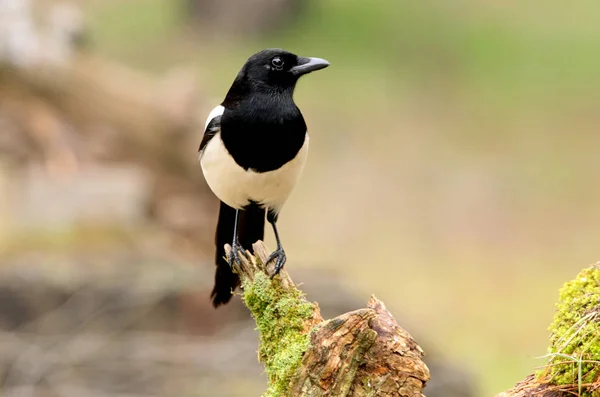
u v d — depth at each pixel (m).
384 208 21.47
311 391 5.15
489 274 18.72
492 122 25.44
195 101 14.73
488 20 30.86
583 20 31.16
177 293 10.80
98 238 12.40
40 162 13.33
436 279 18.31
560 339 5.34
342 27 30.00
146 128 14.24
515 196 22.02
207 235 14.18
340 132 24.64
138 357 10.33
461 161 23.69
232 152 6.65
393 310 12.46
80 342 10.47
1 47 13.60
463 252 19.81
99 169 13.51
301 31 29.53
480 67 28.27
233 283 7.24
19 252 11.77
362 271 18.52
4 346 10.36
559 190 22.47
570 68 28.22
